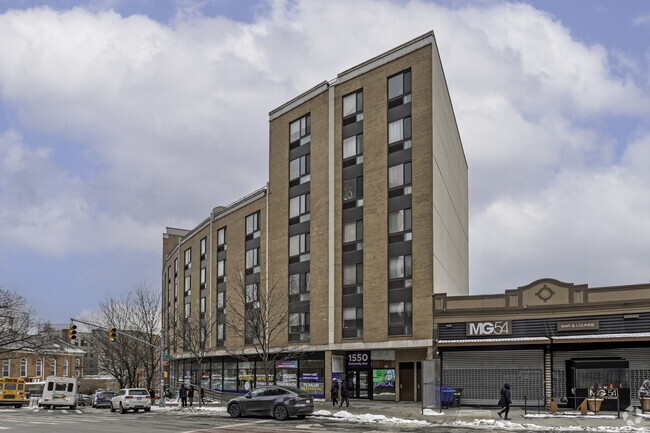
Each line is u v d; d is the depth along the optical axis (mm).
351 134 45469
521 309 36156
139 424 28203
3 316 65438
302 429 24953
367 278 42719
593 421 26875
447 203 46656
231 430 24562
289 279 48844
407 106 42344
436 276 40531
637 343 33094
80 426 27172
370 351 43469
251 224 55312
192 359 67250
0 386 57531
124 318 68125
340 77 46781
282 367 48562
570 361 34000
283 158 51031
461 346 37031
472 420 28422
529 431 24047
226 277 59250
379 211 42719
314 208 47219
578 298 34781
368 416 30094
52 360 108188
